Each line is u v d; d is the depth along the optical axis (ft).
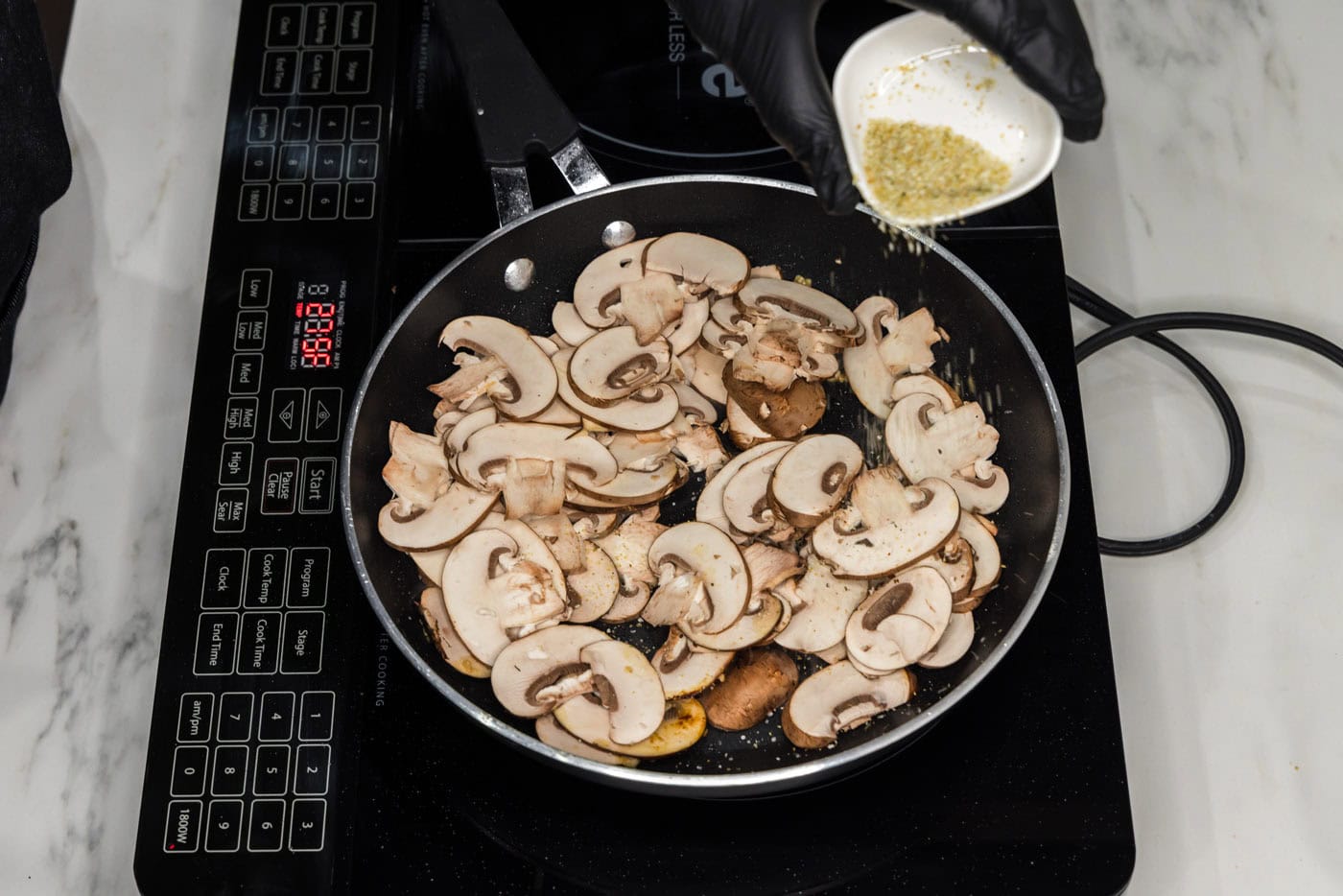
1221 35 2.34
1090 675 1.88
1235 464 2.02
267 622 1.93
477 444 2.05
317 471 2.00
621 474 2.07
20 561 2.09
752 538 2.06
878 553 1.96
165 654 1.91
